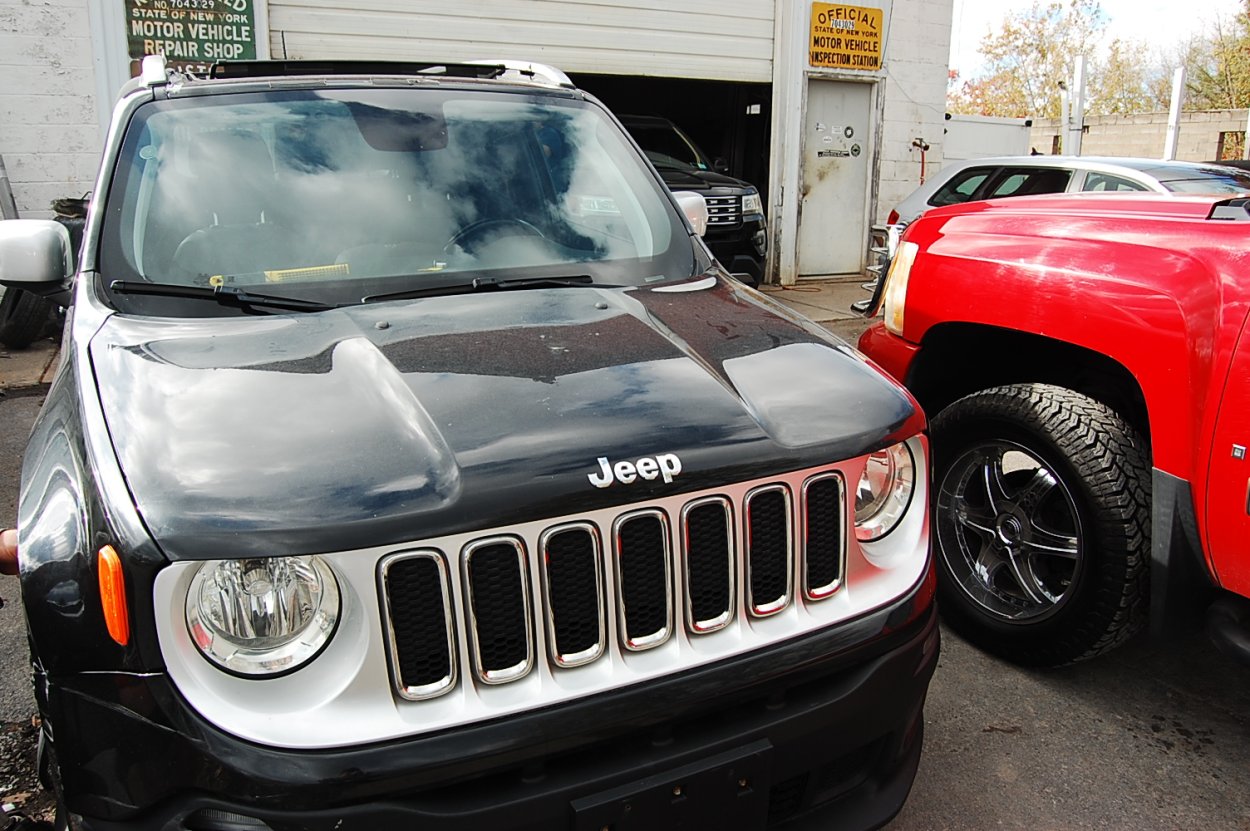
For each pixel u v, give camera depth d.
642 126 10.78
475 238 2.72
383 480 1.61
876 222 12.49
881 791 2.10
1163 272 2.62
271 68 3.10
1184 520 2.55
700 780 1.72
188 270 2.44
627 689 1.69
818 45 11.36
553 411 1.81
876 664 1.95
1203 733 2.93
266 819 1.48
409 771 1.52
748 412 1.93
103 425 1.78
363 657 1.55
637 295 2.57
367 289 2.48
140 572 1.50
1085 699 3.10
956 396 3.66
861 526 2.02
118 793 1.53
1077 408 2.89
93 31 8.22
